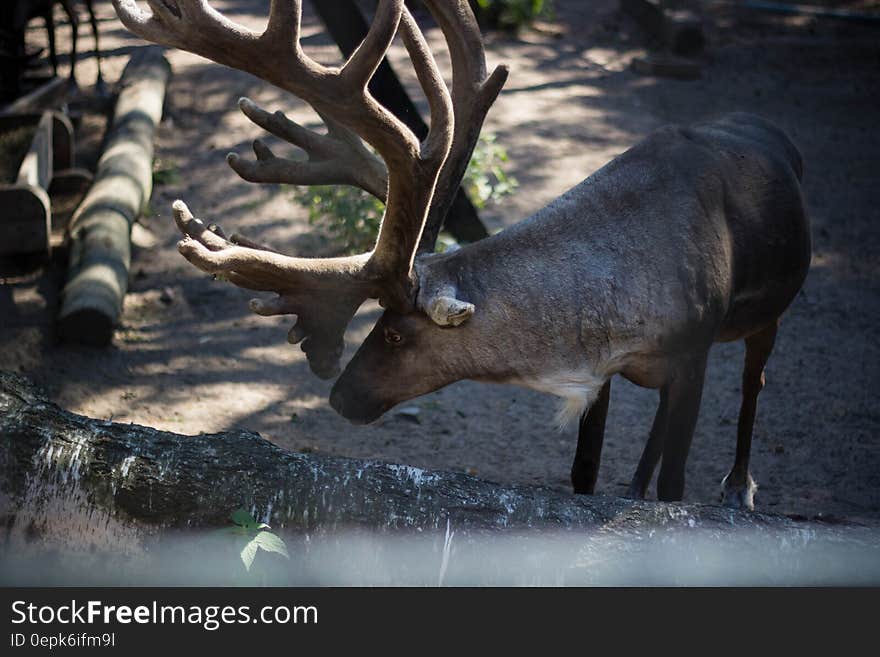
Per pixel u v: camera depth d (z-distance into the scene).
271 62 3.57
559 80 14.02
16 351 7.21
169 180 10.33
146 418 6.64
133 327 7.81
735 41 16.08
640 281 4.25
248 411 6.86
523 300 4.24
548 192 10.49
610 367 4.34
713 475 6.20
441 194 4.50
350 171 4.65
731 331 4.91
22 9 11.05
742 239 4.57
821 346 7.94
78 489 3.46
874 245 9.73
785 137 5.21
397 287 4.20
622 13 17.14
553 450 6.58
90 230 8.27
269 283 4.16
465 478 3.59
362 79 3.63
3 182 9.03
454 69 4.58
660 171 4.43
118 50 14.12
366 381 4.41
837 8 17.91
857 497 5.96
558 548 3.46
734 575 3.48
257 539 3.26
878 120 13.13
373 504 3.46
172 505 3.45
